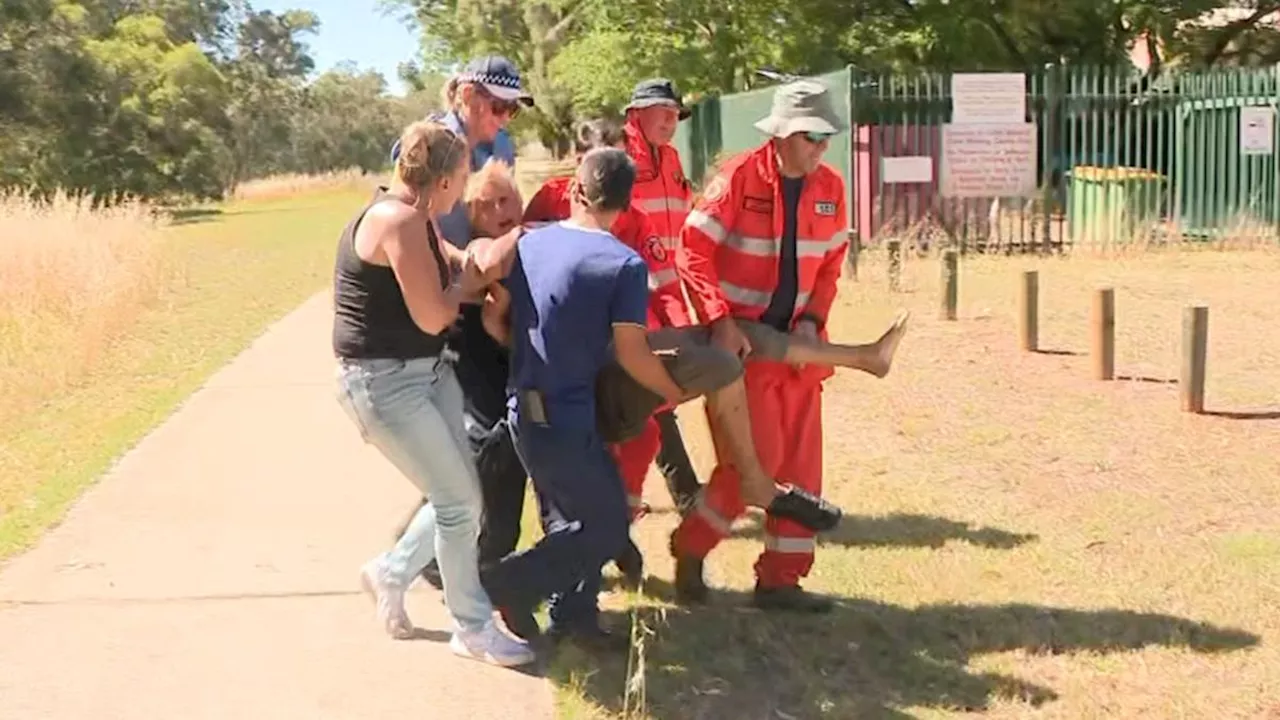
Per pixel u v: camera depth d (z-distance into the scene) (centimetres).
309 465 797
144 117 5016
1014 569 606
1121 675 491
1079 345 1159
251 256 2331
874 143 1891
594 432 488
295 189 6241
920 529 666
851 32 2786
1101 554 623
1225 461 777
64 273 1382
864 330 1249
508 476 530
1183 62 2933
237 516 696
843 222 547
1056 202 1967
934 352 1136
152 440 866
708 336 526
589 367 482
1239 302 1415
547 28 4262
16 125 4497
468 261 491
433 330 469
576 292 473
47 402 995
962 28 2723
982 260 1825
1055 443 827
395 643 529
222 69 9319
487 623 509
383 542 652
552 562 492
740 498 550
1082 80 1947
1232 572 592
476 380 540
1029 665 503
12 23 4450
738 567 620
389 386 479
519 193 546
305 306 1548
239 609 566
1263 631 529
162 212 3553
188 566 618
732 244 536
